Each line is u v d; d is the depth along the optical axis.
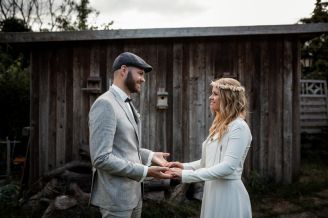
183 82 5.61
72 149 5.65
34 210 4.37
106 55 5.63
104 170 2.16
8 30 15.87
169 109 5.62
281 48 5.61
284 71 5.60
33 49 5.64
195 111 5.61
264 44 5.61
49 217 4.07
